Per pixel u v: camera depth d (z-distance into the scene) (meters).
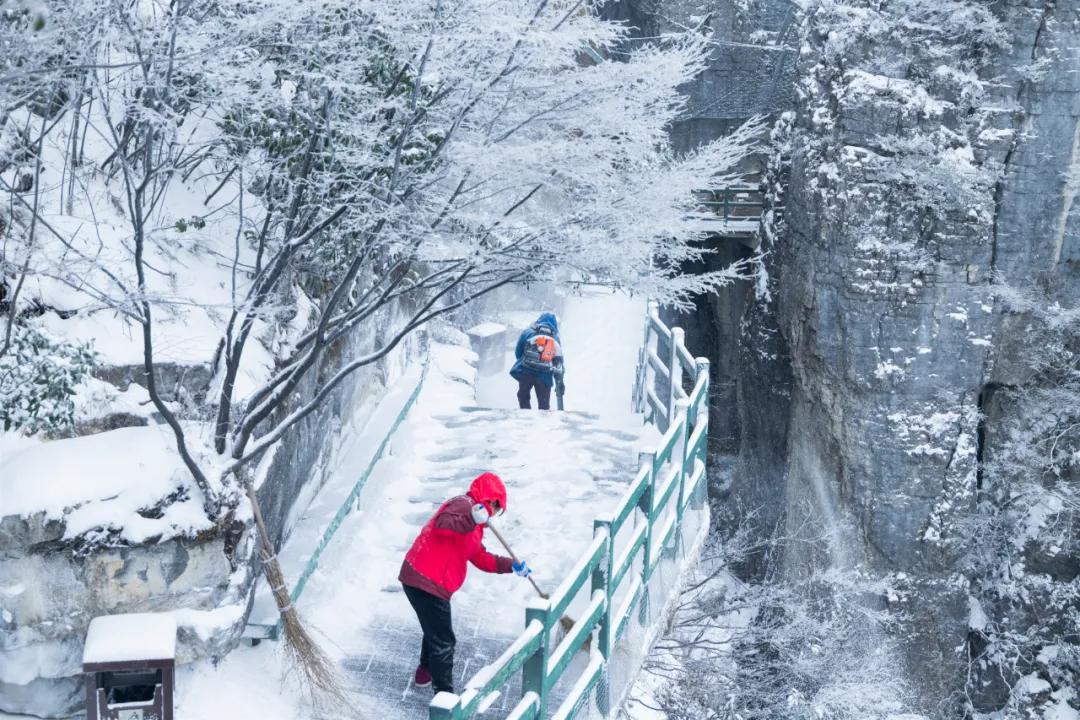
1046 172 14.42
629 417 10.83
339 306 8.16
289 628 5.55
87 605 5.00
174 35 4.68
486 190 5.63
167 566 5.12
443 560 5.46
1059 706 14.45
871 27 14.27
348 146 5.53
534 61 5.36
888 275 14.16
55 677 5.01
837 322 14.64
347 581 7.01
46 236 5.60
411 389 10.91
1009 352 14.88
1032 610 14.83
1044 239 14.61
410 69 5.55
